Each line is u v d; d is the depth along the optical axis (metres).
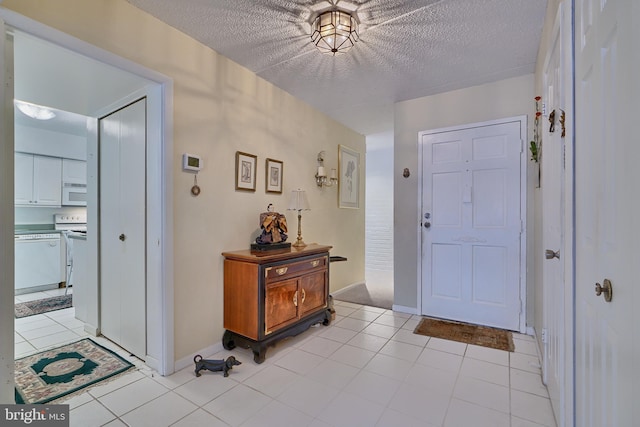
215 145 2.36
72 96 2.32
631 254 0.67
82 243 2.89
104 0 1.68
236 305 2.34
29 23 1.39
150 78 1.91
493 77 2.77
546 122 1.93
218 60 2.38
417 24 1.98
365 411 1.66
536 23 1.96
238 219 2.57
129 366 2.12
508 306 2.82
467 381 1.96
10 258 1.29
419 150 3.27
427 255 3.23
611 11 0.79
